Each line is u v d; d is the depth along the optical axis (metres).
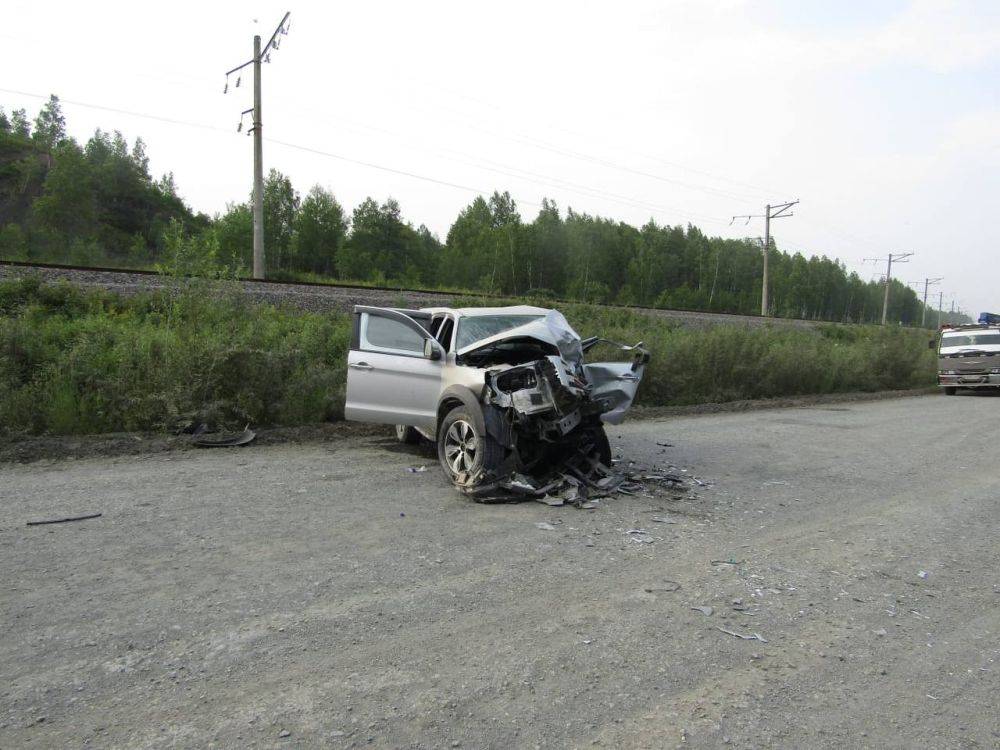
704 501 6.31
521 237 76.56
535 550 4.72
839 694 2.94
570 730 2.59
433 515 5.50
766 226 54.16
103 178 94.62
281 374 10.02
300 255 77.38
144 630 3.31
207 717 2.59
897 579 4.41
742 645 3.38
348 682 2.88
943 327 22.56
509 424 6.21
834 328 33.84
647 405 14.99
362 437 9.09
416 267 78.75
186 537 4.75
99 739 2.43
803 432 11.30
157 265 12.39
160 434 8.68
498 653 3.20
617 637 3.41
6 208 85.06
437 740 2.49
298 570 4.18
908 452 9.45
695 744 2.52
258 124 26.38
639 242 90.44
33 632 3.25
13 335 9.48
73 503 5.52
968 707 2.88
